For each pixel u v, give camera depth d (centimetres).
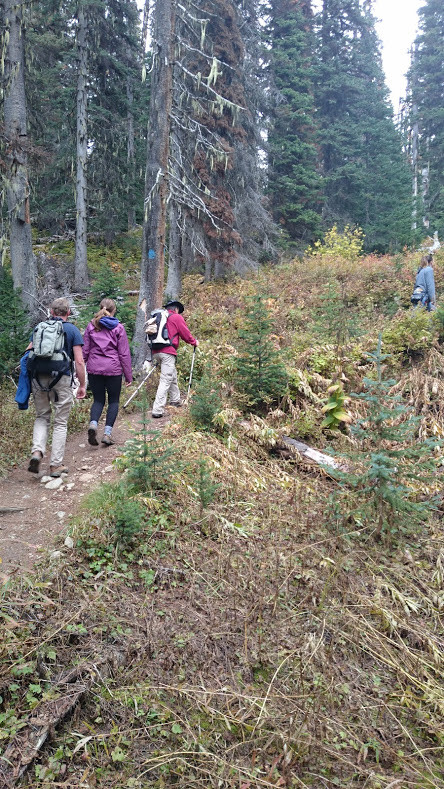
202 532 448
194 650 326
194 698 295
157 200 975
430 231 3212
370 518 448
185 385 841
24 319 995
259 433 625
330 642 342
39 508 487
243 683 311
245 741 274
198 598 371
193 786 253
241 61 1772
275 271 1730
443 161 3547
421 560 435
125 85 2598
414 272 1292
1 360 918
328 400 711
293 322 1068
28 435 680
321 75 3312
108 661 310
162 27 954
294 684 312
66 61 2044
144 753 267
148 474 484
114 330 636
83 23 1934
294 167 2422
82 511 461
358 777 266
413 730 296
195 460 539
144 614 348
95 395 645
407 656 342
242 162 1777
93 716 283
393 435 434
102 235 2509
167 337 721
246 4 1948
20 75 1173
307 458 614
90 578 374
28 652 300
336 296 970
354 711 302
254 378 726
